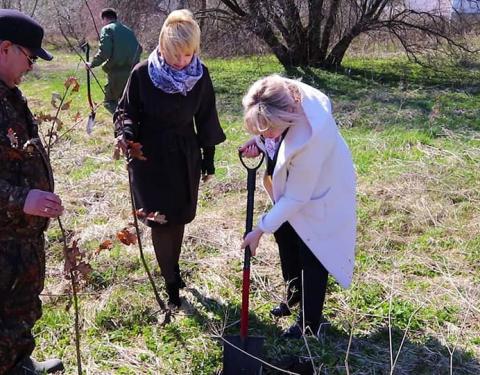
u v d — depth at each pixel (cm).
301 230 315
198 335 350
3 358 274
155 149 336
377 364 325
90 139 733
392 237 469
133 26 1307
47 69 1284
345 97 988
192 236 469
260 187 566
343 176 315
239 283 407
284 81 284
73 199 548
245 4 1284
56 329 352
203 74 336
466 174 590
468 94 1009
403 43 1273
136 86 328
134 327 357
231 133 761
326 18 1278
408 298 385
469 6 1298
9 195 244
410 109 871
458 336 346
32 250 270
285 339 343
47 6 958
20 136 253
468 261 434
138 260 430
